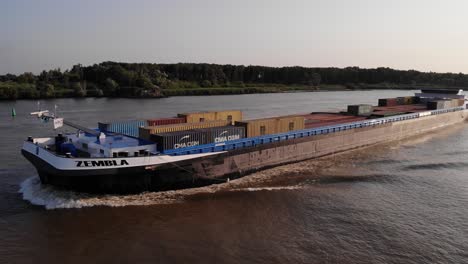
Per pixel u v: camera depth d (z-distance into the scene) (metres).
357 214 31.86
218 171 39.44
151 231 28.16
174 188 36.41
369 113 71.19
